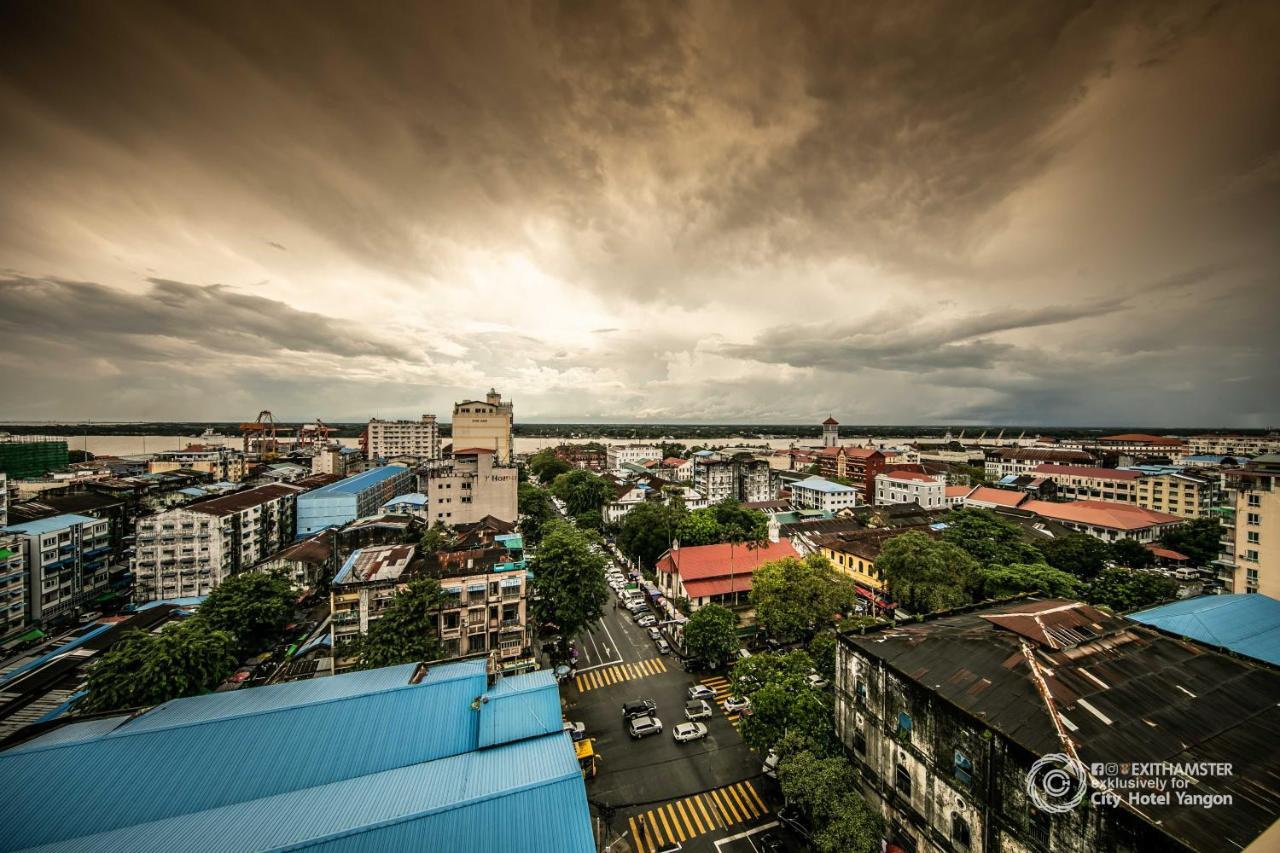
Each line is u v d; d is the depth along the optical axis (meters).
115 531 86.88
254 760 30.45
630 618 71.75
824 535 93.12
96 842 24.92
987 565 71.38
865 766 33.03
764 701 37.09
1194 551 90.81
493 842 25.08
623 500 121.88
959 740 26.27
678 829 34.53
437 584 50.84
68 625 72.50
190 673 43.06
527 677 39.31
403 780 29.23
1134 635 30.84
